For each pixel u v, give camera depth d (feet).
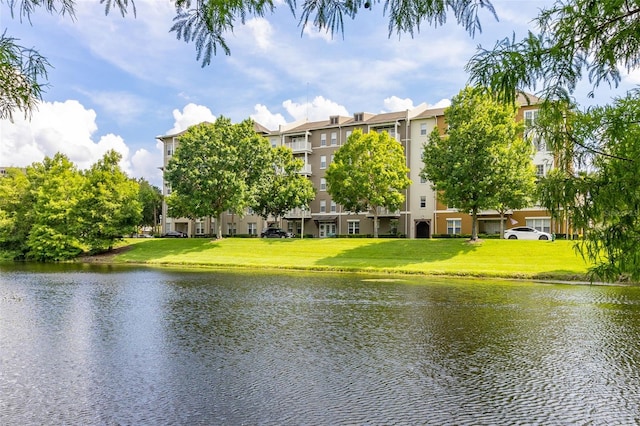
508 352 33.55
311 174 202.39
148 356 32.63
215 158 144.66
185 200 151.43
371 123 187.52
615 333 39.52
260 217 211.00
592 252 11.99
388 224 185.37
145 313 49.62
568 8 10.15
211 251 140.46
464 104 112.47
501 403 23.72
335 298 60.70
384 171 151.94
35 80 10.30
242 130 154.40
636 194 11.07
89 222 144.56
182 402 23.99
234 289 70.74
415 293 65.62
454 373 28.58
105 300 59.36
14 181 161.68
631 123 11.44
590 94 11.56
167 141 236.22
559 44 10.18
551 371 28.99
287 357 32.22
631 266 11.68
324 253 127.85
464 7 9.17
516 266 96.27
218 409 23.03
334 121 202.49
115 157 157.58
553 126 11.85
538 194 12.30
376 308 52.65
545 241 115.14
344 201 161.07
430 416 22.07
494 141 109.50
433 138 120.67
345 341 36.83
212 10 9.72
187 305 55.06
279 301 58.03
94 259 140.26
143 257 137.90
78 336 38.88
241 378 27.76
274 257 128.88
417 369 29.40
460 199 115.55
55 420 21.94
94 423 21.56
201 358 32.07
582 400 24.11
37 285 76.54
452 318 46.32
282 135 208.13
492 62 10.18
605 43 10.54
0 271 104.63
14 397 24.88
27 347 35.27
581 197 11.66
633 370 29.25
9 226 149.69
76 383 27.02
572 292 66.74
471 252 111.45
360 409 22.93
